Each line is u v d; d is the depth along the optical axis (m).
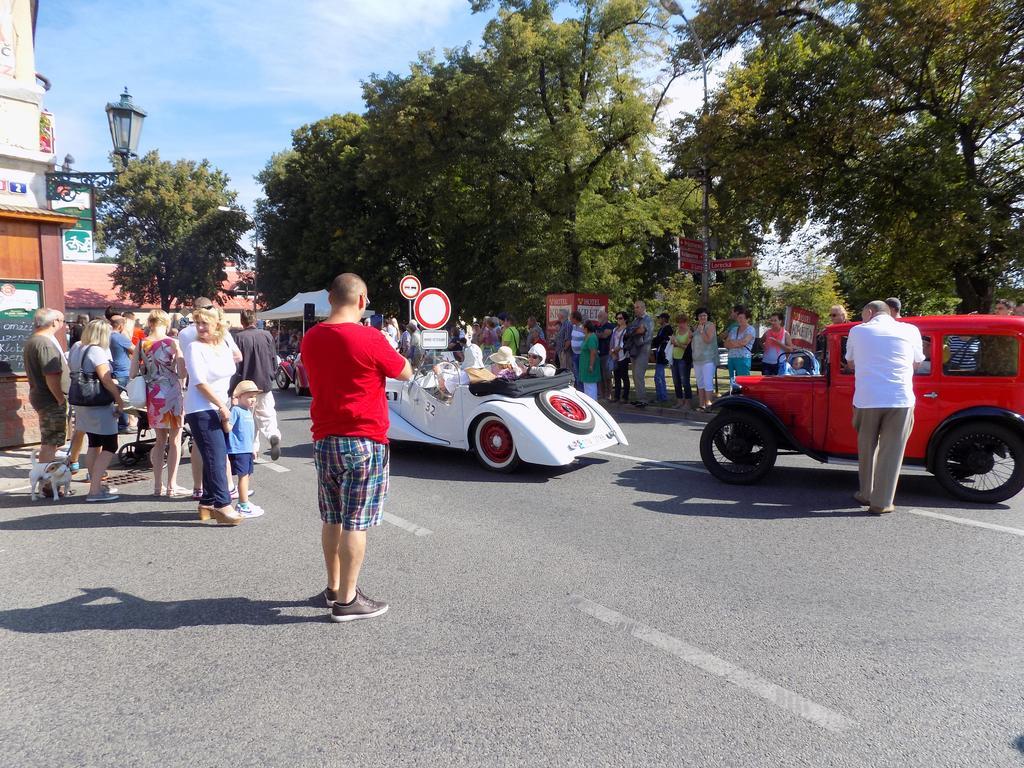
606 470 8.02
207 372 5.68
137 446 8.62
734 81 16.12
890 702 3.06
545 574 4.67
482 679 3.29
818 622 3.88
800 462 8.37
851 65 14.41
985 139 15.22
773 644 3.62
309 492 7.17
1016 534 5.42
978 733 2.82
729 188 16.58
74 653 3.63
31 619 4.07
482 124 24.31
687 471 7.91
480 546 5.28
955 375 6.26
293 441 10.44
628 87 22.94
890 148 14.59
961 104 14.60
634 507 6.38
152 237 50.94
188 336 5.69
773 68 15.71
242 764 2.66
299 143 40.81
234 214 49.78
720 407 7.29
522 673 3.34
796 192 16.09
